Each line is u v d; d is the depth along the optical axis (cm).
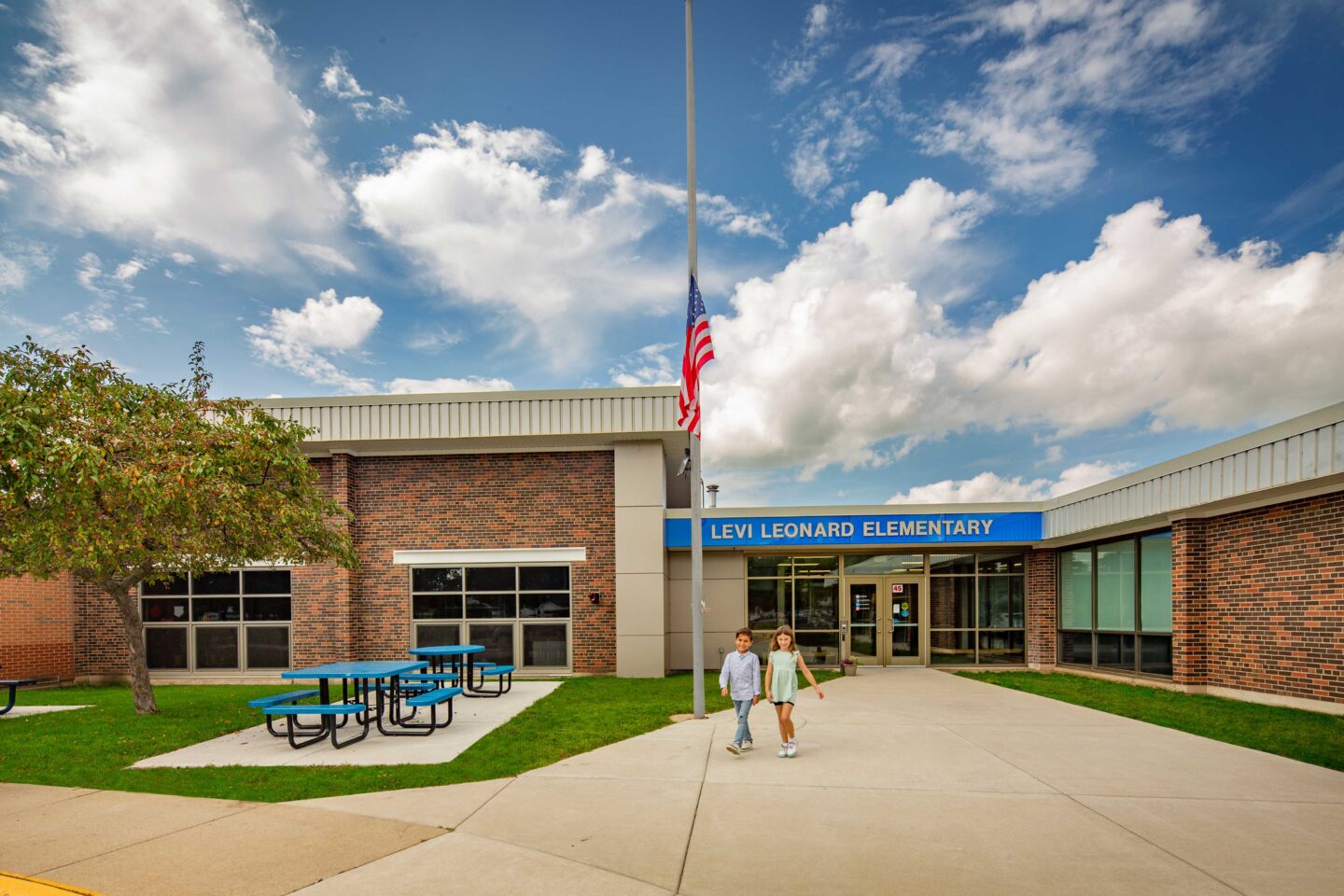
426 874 569
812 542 2011
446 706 1358
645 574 1825
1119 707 1309
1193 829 669
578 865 587
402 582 1875
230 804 748
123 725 1148
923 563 2136
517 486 1888
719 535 2023
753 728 1130
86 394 1127
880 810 724
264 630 1870
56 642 1836
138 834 657
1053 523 1920
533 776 848
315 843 634
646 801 753
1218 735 1059
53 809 732
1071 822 688
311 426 1831
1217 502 1312
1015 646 2109
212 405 1291
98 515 1080
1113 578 1761
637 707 1315
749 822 689
